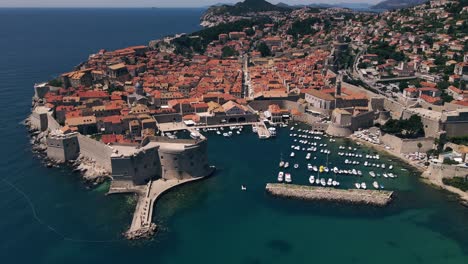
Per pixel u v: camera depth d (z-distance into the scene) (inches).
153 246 5054.1
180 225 5487.2
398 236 5290.4
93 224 5442.9
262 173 7032.5
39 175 6840.6
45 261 4756.4
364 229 5438.0
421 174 6924.2
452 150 7386.8
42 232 5280.5
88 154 7357.3
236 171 7116.1
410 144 7795.3
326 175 6889.8
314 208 5930.1
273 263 4793.3
